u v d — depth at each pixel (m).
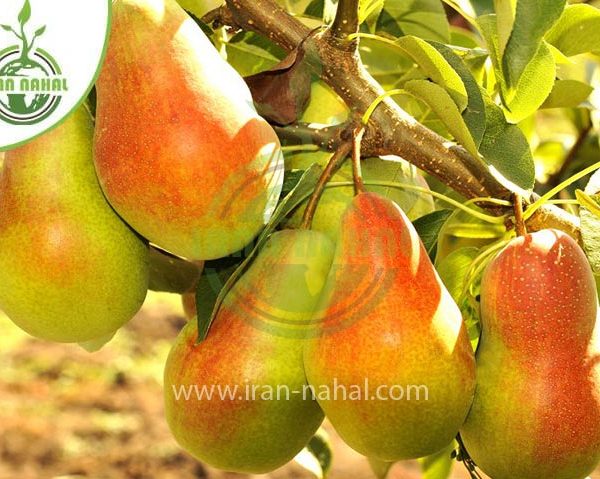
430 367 0.49
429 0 0.64
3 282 0.54
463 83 0.53
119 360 2.26
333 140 0.55
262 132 0.51
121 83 0.50
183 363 0.54
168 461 1.91
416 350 0.49
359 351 0.49
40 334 0.56
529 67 0.54
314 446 0.69
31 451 1.91
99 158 0.51
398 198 0.58
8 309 0.55
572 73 0.65
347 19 0.53
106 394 2.13
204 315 0.53
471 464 0.57
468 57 0.62
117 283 0.55
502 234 0.64
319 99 0.60
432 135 0.56
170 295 2.56
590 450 0.51
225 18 0.57
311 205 0.54
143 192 0.50
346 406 0.50
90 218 0.54
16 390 2.12
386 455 0.51
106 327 0.56
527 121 0.79
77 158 0.54
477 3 0.59
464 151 0.55
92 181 0.54
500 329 0.51
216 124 0.50
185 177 0.49
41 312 0.55
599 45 0.59
